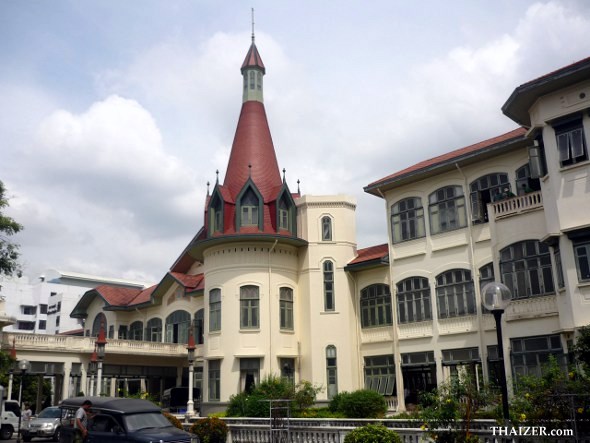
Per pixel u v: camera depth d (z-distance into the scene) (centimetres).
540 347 2417
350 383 3312
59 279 10575
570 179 2184
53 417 2970
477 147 3002
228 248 3447
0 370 3094
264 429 2089
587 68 2102
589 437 1328
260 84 3988
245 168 3672
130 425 1659
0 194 3206
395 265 3234
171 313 4525
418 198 3180
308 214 3569
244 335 3303
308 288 3462
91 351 3853
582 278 2105
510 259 2581
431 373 2962
